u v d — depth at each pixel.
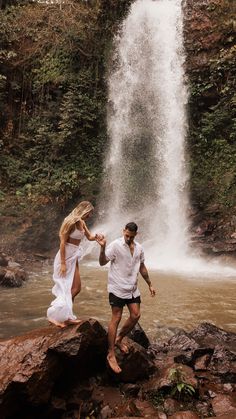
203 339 6.43
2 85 18.25
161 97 18.72
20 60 19.42
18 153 18.66
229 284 10.63
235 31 17.59
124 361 5.00
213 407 4.58
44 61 19.44
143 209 17.28
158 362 5.62
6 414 4.23
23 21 19.88
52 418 4.47
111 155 18.38
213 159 17.44
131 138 18.64
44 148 18.17
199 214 16.28
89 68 19.20
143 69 19.23
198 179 17.30
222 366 5.48
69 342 4.57
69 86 18.75
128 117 18.84
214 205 16.23
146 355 5.37
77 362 4.68
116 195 17.62
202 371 5.41
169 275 11.75
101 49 19.31
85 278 10.95
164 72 18.86
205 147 17.75
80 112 17.91
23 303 8.51
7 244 15.07
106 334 5.14
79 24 19.44
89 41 19.34
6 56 18.94
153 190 17.62
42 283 10.41
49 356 4.48
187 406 4.63
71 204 16.92
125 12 19.33
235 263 13.27
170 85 18.64
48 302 8.59
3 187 17.41
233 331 7.11
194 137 18.03
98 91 18.94
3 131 18.95
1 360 4.51
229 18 17.88
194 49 18.36
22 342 4.68
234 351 6.00
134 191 17.58
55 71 19.12
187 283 10.66
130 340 5.41
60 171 17.67
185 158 17.81
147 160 18.19
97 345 4.98
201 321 7.62
